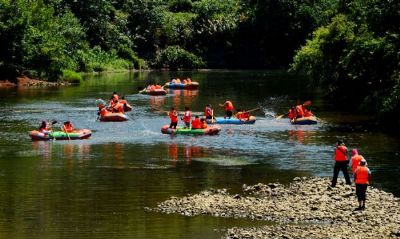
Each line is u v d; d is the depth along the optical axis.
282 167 38.84
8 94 81.12
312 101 74.25
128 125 55.50
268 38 142.25
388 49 57.09
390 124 55.69
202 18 146.50
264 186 33.59
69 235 26.20
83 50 126.81
